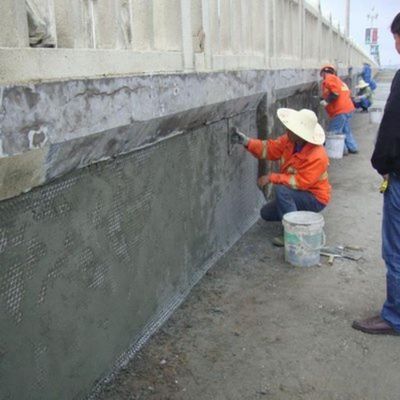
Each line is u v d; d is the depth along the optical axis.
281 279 4.21
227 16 4.29
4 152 1.75
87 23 2.37
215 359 3.12
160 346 3.25
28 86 1.84
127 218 2.94
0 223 1.95
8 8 1.78
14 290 2.05
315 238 4.36
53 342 2.33
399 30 2.80
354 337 3.34
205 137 4.15
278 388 2.85
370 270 4.35
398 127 2.87
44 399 2.30
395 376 2.94
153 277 3.35
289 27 6.80
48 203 2.22
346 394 2.80
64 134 2.08
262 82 5.34
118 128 2.54
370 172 8.12
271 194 6.32
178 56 3.26
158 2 3.10
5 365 2.03
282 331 3.42
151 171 3.22
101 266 2.69
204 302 3.82
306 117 4.47
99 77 2.33
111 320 2.85
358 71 19.17
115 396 2.77
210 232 4.42
